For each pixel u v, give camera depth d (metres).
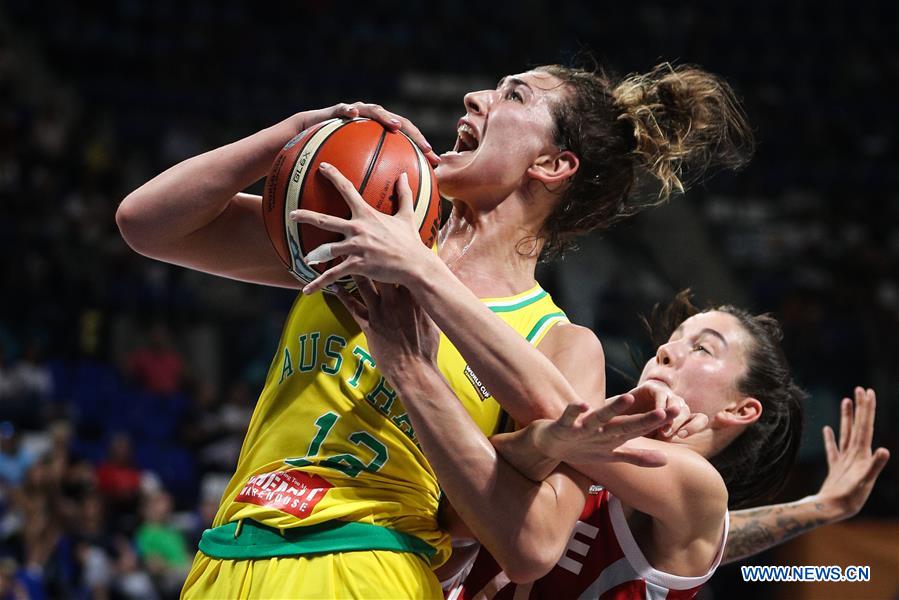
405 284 2.12
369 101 15.10
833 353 11.95
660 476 2.52
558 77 2.75
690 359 3.06
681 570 2.76
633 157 2.81
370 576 2.22
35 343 9.99
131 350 11.65
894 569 6.84
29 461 8.16
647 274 12.95
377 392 2.35
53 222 12.09
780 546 7.09
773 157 15.38
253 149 2.42
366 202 2.17
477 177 2.59
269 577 2.23
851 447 3.44
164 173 2.47
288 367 2.45
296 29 15.48
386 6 15.92
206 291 12.43
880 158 15.61
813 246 14.38
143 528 8.01
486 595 2.80
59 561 6.93
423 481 2.38
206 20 15.19
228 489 2.46
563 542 2.28
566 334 2.50
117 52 14.60
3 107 13.05
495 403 2.43
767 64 16.22
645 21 16.09
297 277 2.28
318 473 2.29
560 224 2.75
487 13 16.14
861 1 17.28
